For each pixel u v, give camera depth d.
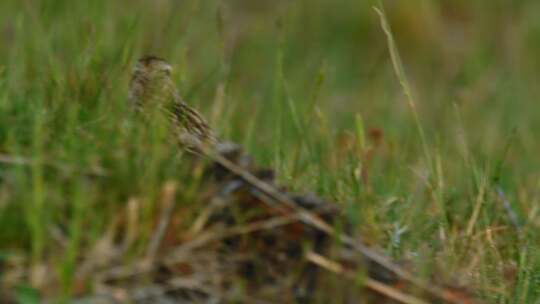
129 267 7.22
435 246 9.34
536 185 12.96
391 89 22.25
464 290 8.09
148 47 14.76
